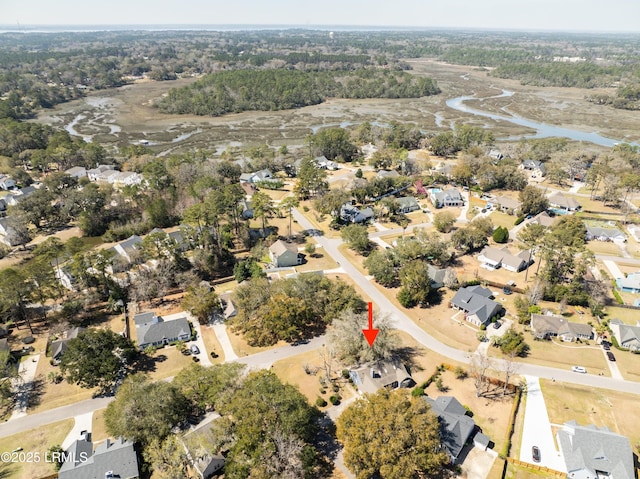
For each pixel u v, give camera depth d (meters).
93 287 102.81
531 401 73.19
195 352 85.06
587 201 158.38
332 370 80.19
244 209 144.25
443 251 113.00
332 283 98.06
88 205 140.62
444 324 93.50
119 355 79.12
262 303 91.06
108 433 66.00
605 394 74.75
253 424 57.84
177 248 112.50
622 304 99.19
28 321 91.56
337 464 61.78
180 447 58.94
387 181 162.50
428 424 58.78
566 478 60.56
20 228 127.62
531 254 117.94
